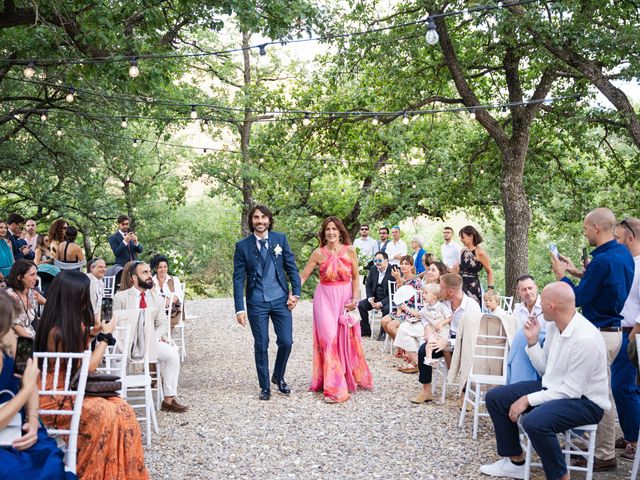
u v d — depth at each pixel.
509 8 10.34
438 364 6.87
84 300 3.95
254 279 6.51
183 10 9.98
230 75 21.89
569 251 25.39
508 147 12.72
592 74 10.24
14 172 17.38
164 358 5.93
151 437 5.21
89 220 21.97
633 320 4.79
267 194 21.73
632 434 4.68
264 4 9.30
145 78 9.75
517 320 5.50
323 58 14.62
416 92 13.30
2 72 11.56
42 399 3.80
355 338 6.86
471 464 4.64
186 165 25.55
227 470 4.50
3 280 6.96
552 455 3.90
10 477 3.02
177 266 11.56
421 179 17.48
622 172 16.02
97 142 18.09
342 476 4.40
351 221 23.09
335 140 15.17
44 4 8.91
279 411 6.01
